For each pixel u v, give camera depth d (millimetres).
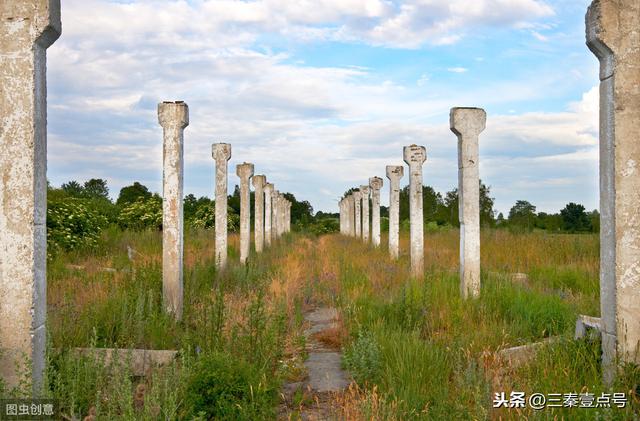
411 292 10578
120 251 19297
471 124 11867
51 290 10766
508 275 12930
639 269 6234
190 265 14102
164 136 10336
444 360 7004
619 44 6340
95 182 49875
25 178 5758
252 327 7668
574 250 17250
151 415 5246
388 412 5375
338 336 9289
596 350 6602
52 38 6047
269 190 28594
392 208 20547
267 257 21109
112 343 7777
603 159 6570
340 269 15875
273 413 5863
